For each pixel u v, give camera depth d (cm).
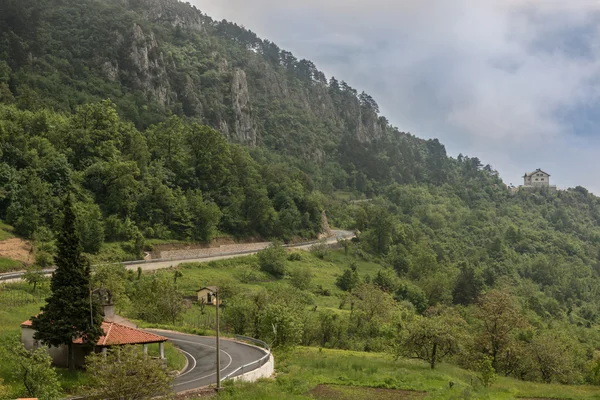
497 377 6806
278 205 19175
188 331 8006
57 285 4966
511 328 7806
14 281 9056
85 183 13650
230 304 8338
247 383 4816
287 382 5191
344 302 11869
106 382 3788
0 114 14438
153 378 3909
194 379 5038
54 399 3969
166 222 14562
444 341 6919
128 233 12888
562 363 7769
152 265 12119
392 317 9825
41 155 13600
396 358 7212
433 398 4912
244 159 18862
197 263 13050
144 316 8719
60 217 11775
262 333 7450
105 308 5753
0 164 12344
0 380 3875
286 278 14075
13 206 11725
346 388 5247
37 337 4897
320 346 8750
